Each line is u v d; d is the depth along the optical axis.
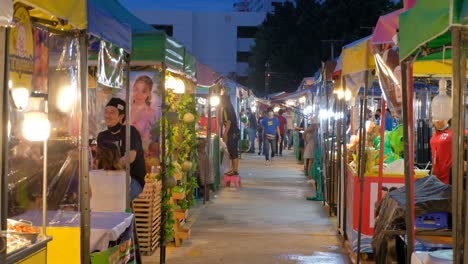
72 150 4.76
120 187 6.36
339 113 9.40
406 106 4.54
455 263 3.23
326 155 11.88
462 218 3.24
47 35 4.63
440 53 5.11
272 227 9.78
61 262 4.61
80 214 4.61
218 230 9.48
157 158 8.34
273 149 22.22
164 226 7.38
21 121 4.41
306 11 40.06
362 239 7.45
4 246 3.13
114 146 6.55
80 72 4.55
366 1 36.53
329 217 10.76
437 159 7.04
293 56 40.16
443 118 4.88
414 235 4.61
